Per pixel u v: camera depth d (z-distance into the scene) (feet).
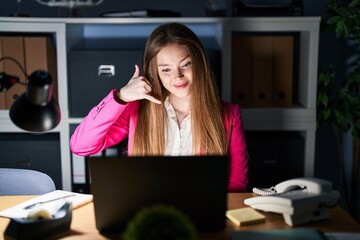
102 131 5.66
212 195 4.06
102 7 8.91
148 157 3.96
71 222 4.35
